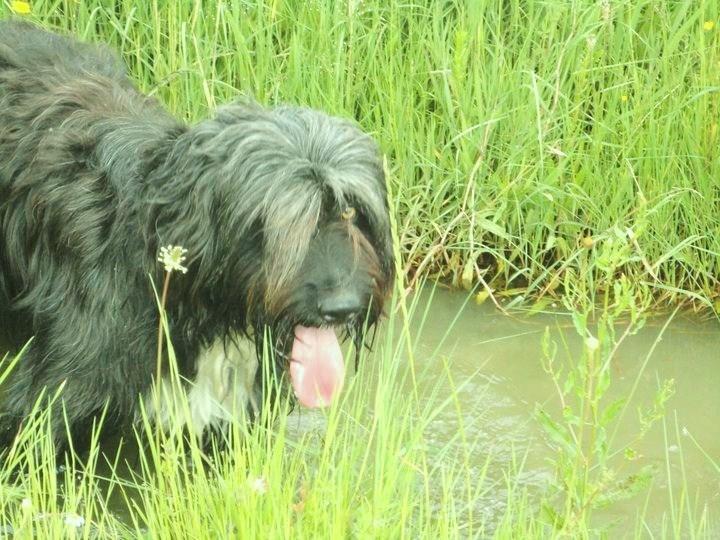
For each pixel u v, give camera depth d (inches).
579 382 429.7
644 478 319.0
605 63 511.5
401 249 472.1
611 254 319.6
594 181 493.0
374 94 507.5
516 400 421.1
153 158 343.9
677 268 494.3
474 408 413.4
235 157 324.5
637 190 498.6
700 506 372.5
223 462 375.9
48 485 328.8
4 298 382.6
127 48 507.5
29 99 382.0
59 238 355.9
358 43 509.7
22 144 371.6
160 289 340.5
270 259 322.0
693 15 495.2
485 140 474.9
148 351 349.1
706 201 490.3
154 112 382.9
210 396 364.2
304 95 490.0
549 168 492.7
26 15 488.7
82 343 351.9
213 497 322.7
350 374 424.2
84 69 403.5
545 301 477.7
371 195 333.7
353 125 344.5
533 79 470.9
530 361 444.5
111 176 349.4
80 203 352.2
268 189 320.5
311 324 328.2
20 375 368.8
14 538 308.0
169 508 319.9
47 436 331.6
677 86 498.9
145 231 337.4
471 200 478.3
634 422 413.7
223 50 499.8
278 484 304.5
